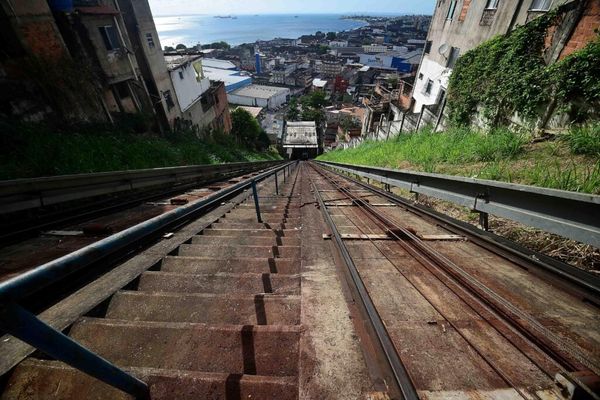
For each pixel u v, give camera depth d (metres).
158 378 1.20
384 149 11.27
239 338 1.45
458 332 1.51
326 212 4.06
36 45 8.18
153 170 7.06
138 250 2.79
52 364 1.27
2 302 0.63
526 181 3.61
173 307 1.80
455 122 9.77
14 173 5.31
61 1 9.41
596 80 5.00
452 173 5.29
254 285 2.12
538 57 6.83
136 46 14.03
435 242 2.88
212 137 20.62
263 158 26.34
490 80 8.12
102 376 0.95
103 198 5.91
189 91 19.25
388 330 1.52
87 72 9.92
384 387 1.12
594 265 2.29
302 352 1.33
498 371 1.26
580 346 1.39
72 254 0.87
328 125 51.62
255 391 1.16
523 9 9.62
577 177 3.24
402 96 22.69
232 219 4.66
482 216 3.02
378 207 4.73
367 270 2.30
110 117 10.84
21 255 3.13
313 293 1.81
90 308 1.71
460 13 13.96
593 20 5.71
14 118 7.08
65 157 6.55
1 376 1.22
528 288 1.94
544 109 6.10
